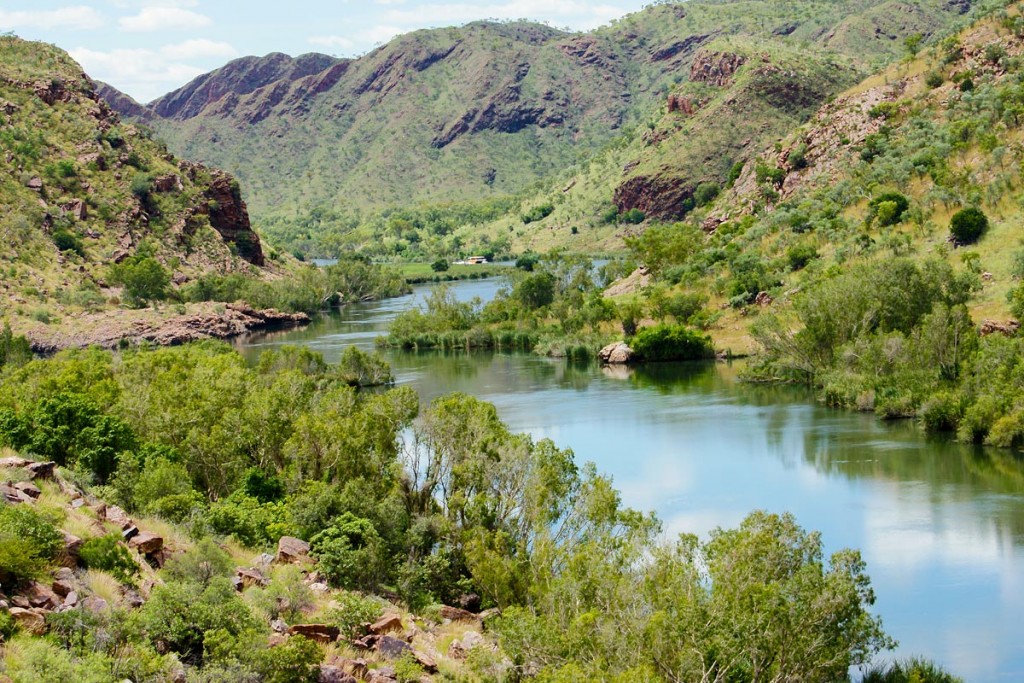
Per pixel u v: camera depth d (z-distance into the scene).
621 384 118.12
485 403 58.38
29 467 39.44
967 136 150.50
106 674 25.94
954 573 54.62
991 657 45.19
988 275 111.31
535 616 34.69
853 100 191.50
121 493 48.16
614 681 28.50
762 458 79.62
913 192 146.62
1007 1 185.12
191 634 30.38
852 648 31.89
